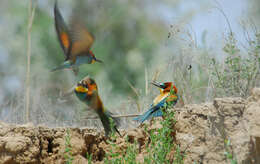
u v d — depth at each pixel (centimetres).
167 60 1430
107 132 934
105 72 2503
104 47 2847
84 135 1024
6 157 926
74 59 786
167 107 1018
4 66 2489
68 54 782
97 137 1049
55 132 1014
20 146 937
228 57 1187
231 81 1192
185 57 1370
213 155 912
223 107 933
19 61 2520
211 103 977
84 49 780
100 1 2833
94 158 1029
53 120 1375
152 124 1051
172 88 996
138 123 1291
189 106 1000
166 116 938
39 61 2512
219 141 916
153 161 911
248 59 1200
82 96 881
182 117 980
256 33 1216
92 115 926
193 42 1330
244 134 888
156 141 946
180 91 1321
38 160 966
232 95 1193
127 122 1316
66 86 1538
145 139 1038
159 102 1046
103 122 923
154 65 1497
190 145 941
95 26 2830
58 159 985
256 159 851
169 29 1366
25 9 2762
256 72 1173
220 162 901
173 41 1377
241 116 920
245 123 898
